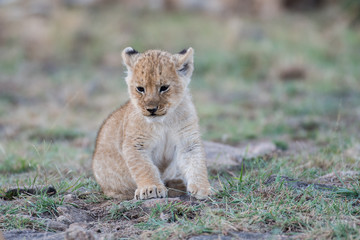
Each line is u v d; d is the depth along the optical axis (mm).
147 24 32219
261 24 32781
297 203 7078
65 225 6816
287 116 17375
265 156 11109
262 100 20438
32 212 7336
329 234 5934
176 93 8102
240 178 8188
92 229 6723
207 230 6254
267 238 5961
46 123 16656
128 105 8758
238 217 6672
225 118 17422
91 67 27828
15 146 13203
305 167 9953
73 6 34625
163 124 8102
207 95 21828
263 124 15703
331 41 30125
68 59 28891
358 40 30438
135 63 8227
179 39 30016
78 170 10547
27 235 6418
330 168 9844
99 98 21266
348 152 11312
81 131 15586
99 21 32438
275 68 25484
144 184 7910
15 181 9461
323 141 13359
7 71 26344
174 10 34656
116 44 29969
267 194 7562
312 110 17812
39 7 33688
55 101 20688
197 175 8008
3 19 31922
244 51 27422
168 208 7203
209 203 7457
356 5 33625
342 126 13961
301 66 25062
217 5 35062
